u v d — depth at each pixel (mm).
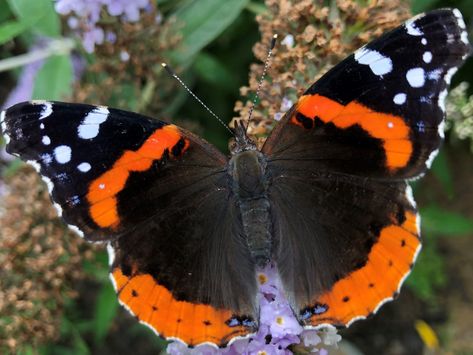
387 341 214
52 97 186
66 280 178
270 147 150
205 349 145
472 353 210
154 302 142
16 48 217
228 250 147
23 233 172
